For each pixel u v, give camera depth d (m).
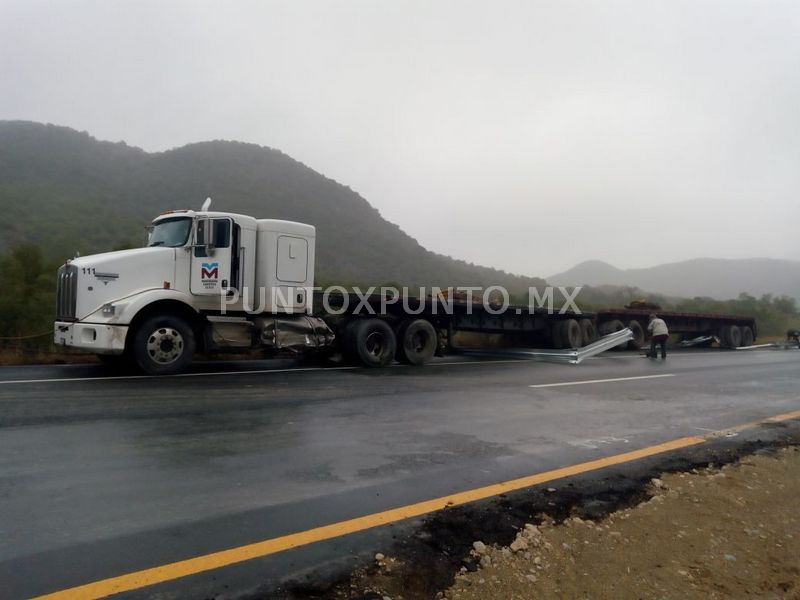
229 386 8.58
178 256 9.68
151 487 4.21
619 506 4.29
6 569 2.95
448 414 7.27
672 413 8.05
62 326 9.23
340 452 5.33
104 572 2.96
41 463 4.65
